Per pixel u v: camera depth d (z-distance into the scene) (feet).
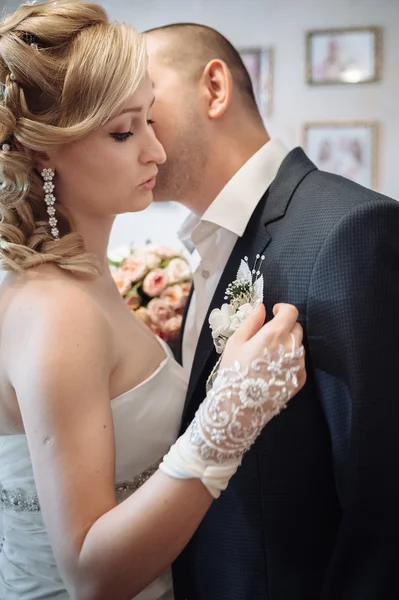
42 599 4.68
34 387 3.82
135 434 4.64
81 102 4.18
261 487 4.56
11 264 4.35
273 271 4.65
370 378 4.10
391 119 10.73
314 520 4.58
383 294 4.20
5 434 4.65
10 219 4.48
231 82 5.49
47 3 4.38
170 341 6.99
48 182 4.47
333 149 10.98
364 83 10.77
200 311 5.69
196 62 5.50
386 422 4.11
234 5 11.16
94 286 4.63
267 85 11.10
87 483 3.72
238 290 4.33
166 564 3.71
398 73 10.63
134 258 7.21
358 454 4.09
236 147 5.57
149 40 5.65
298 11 10.93
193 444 3.68
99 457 3.80
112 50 4.21
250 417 3.65
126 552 3.59
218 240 5.43
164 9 11.46
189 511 3.67
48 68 4.16
